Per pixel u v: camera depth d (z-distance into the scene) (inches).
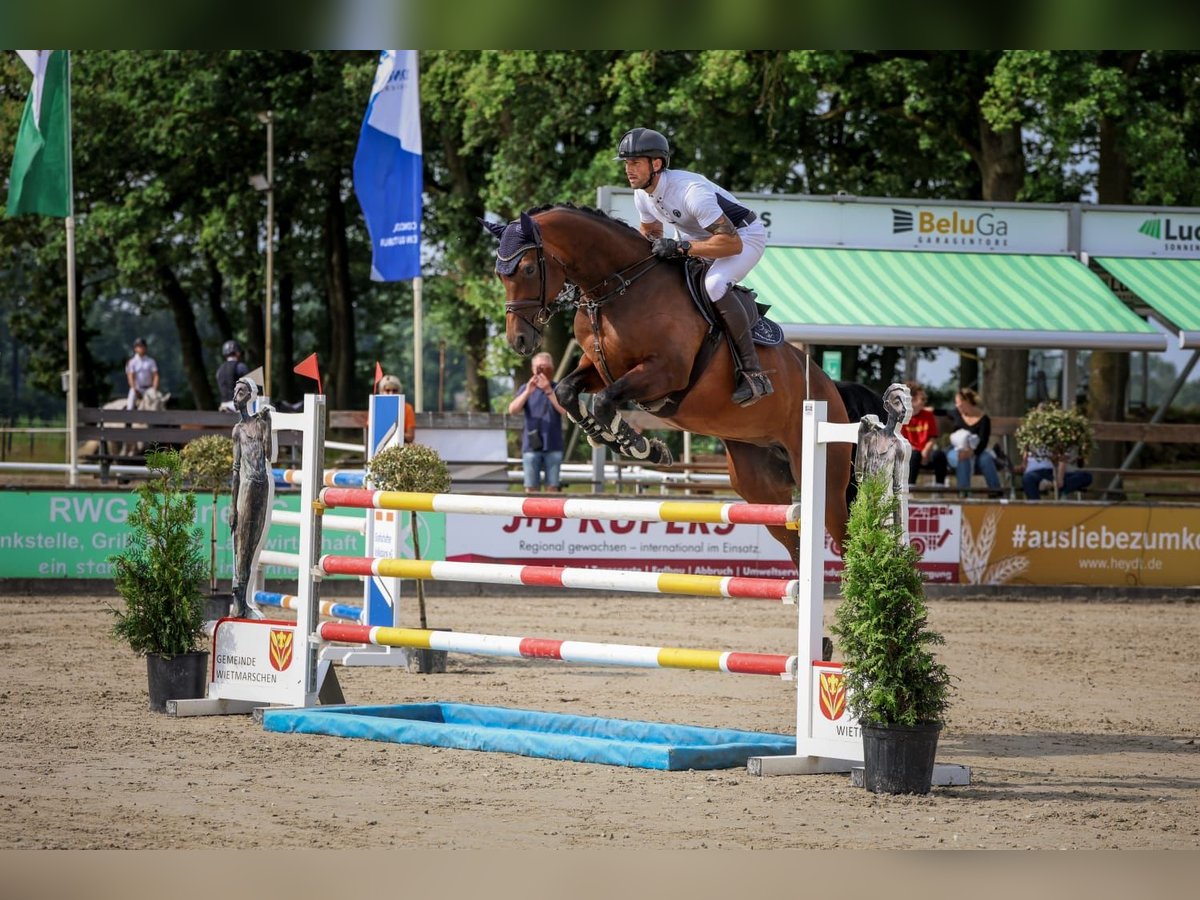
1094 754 374.3
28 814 272.4
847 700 327.3
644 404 389.4
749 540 805.9
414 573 389.1
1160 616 747.4
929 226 1016.9
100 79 1710.1
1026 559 826.2
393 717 402.9
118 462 1039.6
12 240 1775.3
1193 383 1998.0
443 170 1782.7
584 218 384.2
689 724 416.5
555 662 571.2
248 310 1966.0
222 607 587.5
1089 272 1018.7
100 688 455.8
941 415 1032.8
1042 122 1284.4
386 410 546.3
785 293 946.7
